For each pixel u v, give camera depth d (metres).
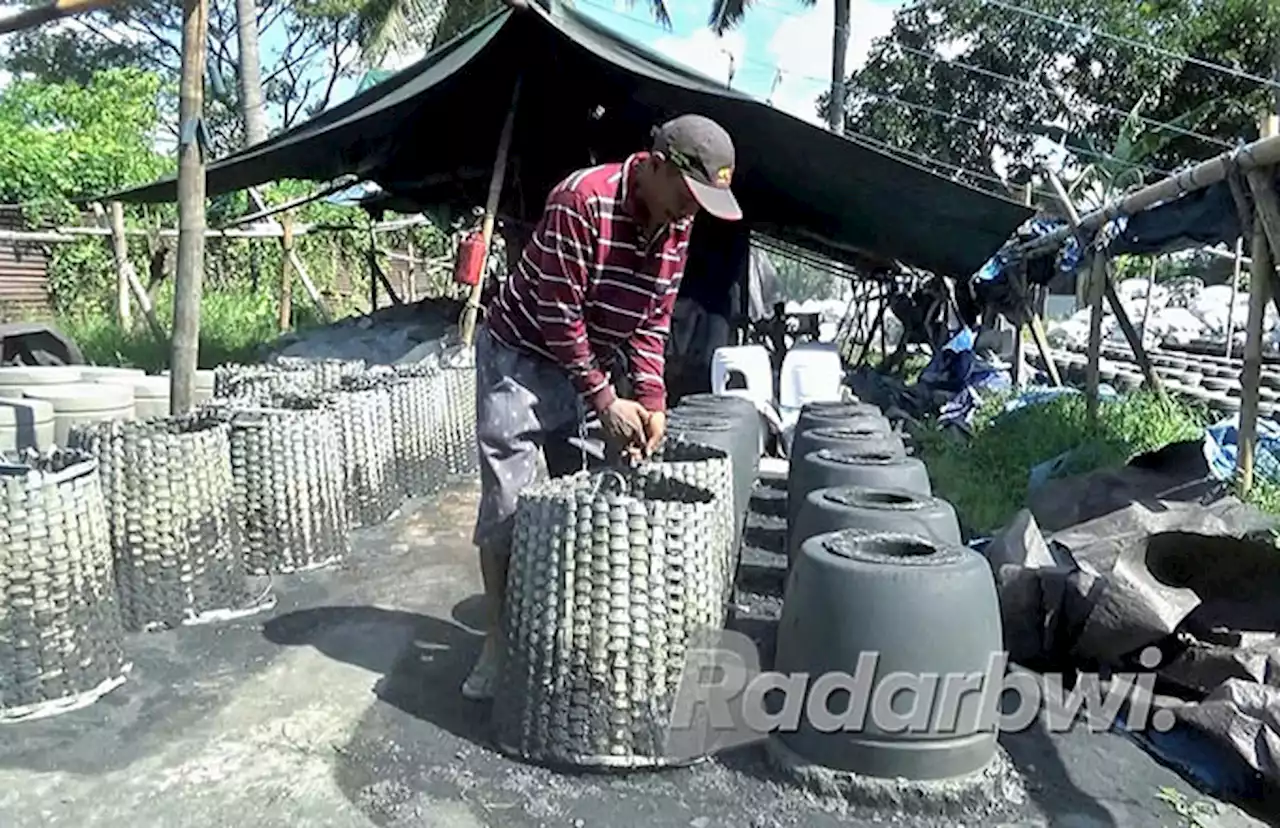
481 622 3.13
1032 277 10.16
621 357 2.58
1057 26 18.83
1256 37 16.20
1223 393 9.46
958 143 20.41
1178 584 3.28
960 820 2.12
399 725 2.43
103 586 2.54
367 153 9.17
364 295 16.06
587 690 2.20
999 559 3.35
